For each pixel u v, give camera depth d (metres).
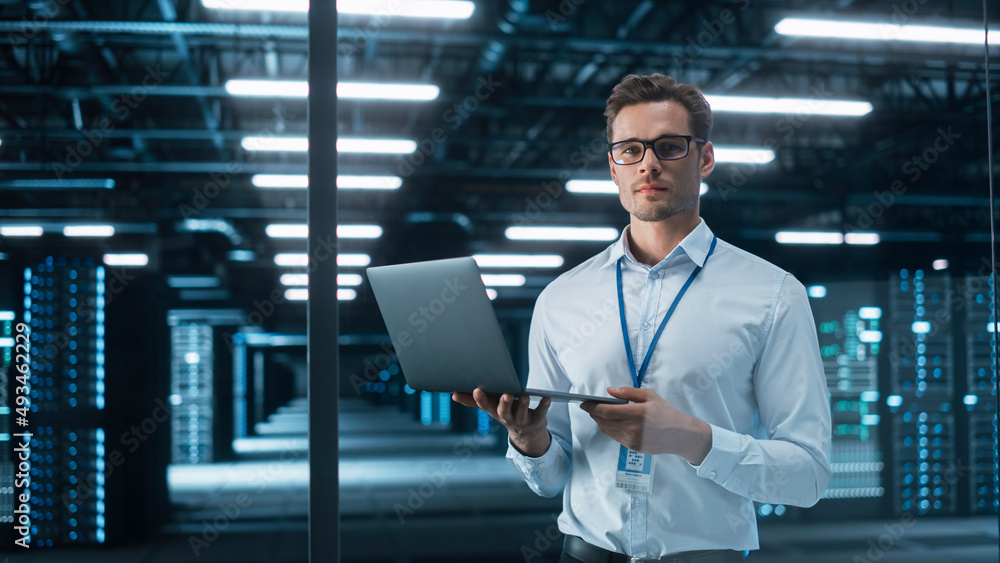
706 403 1.21
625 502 1.22
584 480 1.28
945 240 7.75
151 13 5.44
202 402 12.54
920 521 6.77
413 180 9.55
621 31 5.80
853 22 4.97
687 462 1.20
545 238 10.66
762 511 6.93
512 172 8.99
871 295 7.62
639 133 1.21
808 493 1.12
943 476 6.95
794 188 8.79
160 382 7.21
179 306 11.84
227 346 12.54
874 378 7.30
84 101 7.34
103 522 6.28
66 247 6.16
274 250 11.63
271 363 24.55
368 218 10.28
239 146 8.62
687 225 1.29
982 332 7.29
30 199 7.77
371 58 6.26
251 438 17.78
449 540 7.04
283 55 6.40
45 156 7.78
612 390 1.08
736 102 6.63
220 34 5.88
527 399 1.11
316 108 2.05
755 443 1.10
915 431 7.05
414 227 10.31
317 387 1.97
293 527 7.61
